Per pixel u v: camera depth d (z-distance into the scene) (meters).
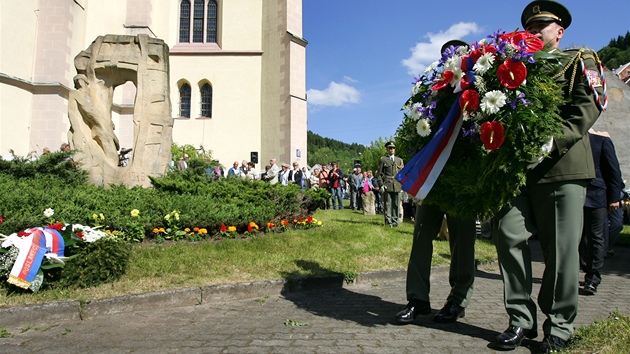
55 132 19.19
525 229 3.63
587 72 3.41
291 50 25.05
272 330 3.97
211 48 26.55
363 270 6.35
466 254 4.25
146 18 24.31
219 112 26.12
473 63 3.65
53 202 7.32
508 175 3.44
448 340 3.69
